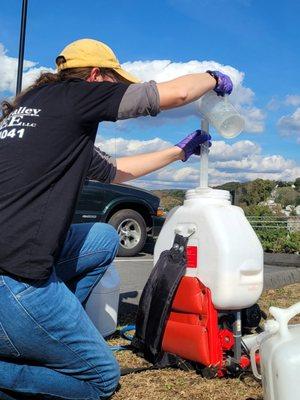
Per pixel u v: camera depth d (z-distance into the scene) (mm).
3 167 2004
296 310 1895
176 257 2699
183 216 2732
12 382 2098
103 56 2260
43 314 1982
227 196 2740
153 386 2553
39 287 1980
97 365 2182
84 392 2205
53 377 2139
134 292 4215
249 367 2600
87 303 3115
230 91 2496
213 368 2592
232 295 2516
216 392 2479
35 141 2010
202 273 2604
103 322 3172
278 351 1800
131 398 2414
